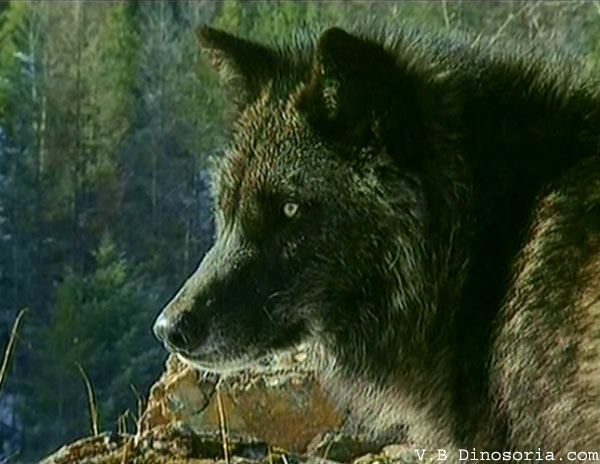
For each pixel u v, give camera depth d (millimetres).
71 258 83000
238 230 7777
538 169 7293
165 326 7652
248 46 8406
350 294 7559
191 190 85938
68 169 86938
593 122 7316
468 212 7359
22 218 84000
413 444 8648
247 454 9484
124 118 89625
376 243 7461
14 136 88562
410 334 7488
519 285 6816
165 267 83188
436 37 8062
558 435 6391
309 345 7742
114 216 86188
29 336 67562
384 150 7387
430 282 7398
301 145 7625
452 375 7445
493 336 7078
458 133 7426
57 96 91000
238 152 7918
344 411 8625
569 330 6410
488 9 35750
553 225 6781
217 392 10727
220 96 9047
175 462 9172
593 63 8133
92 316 68750
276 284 7605
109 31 93938
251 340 7605
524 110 7449
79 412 64125
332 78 7480
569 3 25281
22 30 94250
